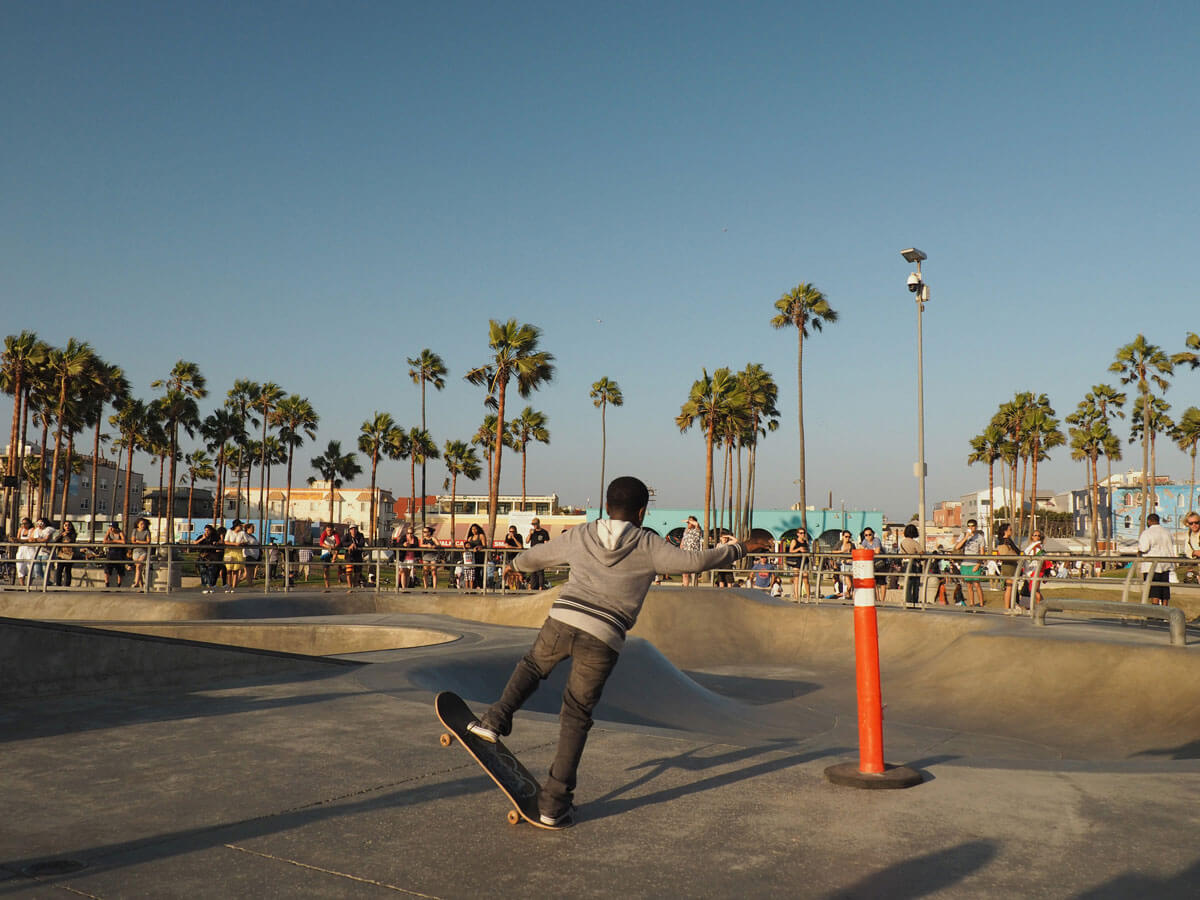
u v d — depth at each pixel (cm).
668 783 427
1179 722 851
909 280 2219
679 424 5209
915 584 1617
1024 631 1138
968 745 855
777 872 308
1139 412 6625
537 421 7631
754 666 1302
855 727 937
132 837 341
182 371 5653
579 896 286
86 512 8425
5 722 564
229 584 1919
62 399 4522
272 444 8031
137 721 567
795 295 4706
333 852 326
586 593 366
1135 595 1827
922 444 2195
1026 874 306
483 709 617
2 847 328
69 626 750
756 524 5803
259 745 499
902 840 343
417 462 7600
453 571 1931
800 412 4697
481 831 352
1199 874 307
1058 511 11319
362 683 716
